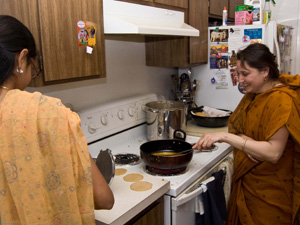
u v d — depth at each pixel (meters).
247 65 1.41
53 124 0.72
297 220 1.46
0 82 0.74
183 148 1.58
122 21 1.36
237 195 1.63
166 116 1.80
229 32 2.24
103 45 1.36
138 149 1.80
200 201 1.45
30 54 0.79
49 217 0.73
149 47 2.14
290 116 1.30
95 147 1.70
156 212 1.28
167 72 2.44
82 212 0.77
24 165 0.70
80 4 1.21
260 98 1.46
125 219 1.06
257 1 2.22
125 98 1.97
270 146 1.33
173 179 1.38
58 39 1.13
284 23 3.23
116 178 1.35
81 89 1.67
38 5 1.05
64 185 0.74
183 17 1.95
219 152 1.71
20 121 0.70
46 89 1.49
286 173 1.46
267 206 1.51
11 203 0.73
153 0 1.67
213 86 2.40
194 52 2.13
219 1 2.38
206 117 2.12
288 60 2.89
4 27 0.73
